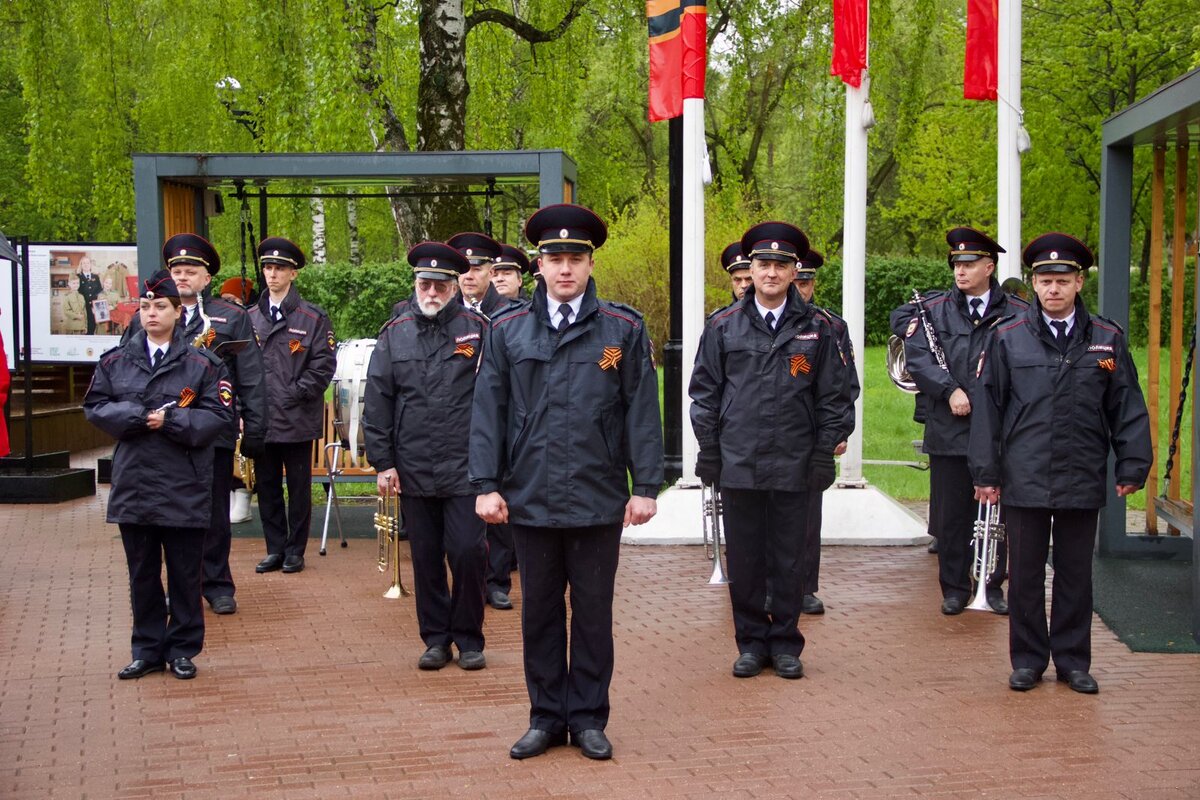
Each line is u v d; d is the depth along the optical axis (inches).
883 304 1125.1
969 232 305.9
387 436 261.7
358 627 297.3
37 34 718.5
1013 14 369.7
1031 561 243.8
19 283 545.3
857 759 205.6
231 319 311.9
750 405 251.4
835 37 385.1
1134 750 208.5
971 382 303.4
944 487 306.5
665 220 876.0
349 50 577.9
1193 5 929.5
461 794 192.4
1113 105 1040.8
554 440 205.3
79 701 240.5
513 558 363.6
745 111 973.2
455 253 264.2
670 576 349.1
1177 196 364.5
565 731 215.5
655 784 195.5
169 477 249.6
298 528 358.6
